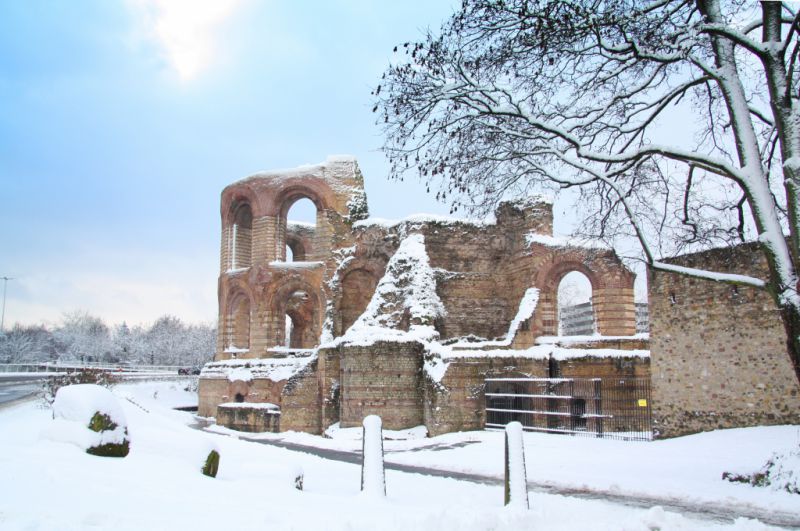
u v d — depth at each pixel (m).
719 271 24.83
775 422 22.77
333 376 38.94
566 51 17.83
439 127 19.41
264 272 48.12
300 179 48.66
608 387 33.81
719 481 17.69
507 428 13.38
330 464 21.36
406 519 10.80
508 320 44.44
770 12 15.92
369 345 35.81
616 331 40.22
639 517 12.17
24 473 10.73
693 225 21.11
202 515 9.54
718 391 24.64
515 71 18.58
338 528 9.73
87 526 8.32
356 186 49.19
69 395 13.82
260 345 47.66
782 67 15.75
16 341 128.12
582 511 14.00
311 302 55.16
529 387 32.75
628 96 18.12
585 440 26.73
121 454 13.36
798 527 13.11
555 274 41.72
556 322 41.44
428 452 25.95
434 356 34.47
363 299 47.22
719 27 15.80
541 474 19.53
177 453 14.05
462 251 44.78
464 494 16.22
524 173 19.98
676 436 26.11
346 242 47.81
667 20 17.83
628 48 17.14
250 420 40.56
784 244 15.68
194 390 68.62
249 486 12.41
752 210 16.16
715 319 24.94
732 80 16.56
